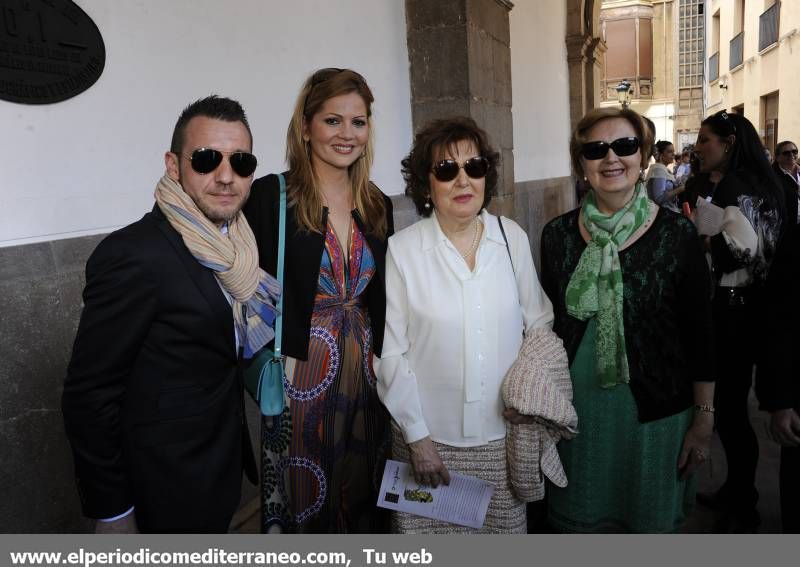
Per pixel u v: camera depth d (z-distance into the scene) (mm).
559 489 2119
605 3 26375
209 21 2828
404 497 1920
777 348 1911
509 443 1859
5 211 2031
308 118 1955
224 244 1516
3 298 2012
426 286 1848
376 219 2084
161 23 2584
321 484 1959
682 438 2002
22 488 2074
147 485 1496
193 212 1485
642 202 1954
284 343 1872
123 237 1428
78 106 2260
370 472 2076
